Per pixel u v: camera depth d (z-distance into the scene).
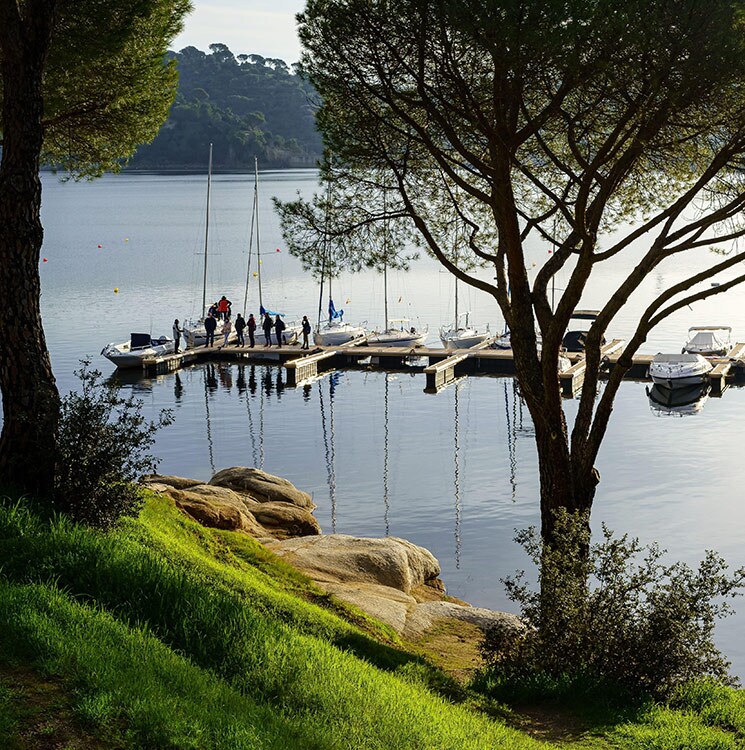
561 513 12.12
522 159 15.48
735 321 63.44
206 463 33.91
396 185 15.14
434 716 8.95
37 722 6.58
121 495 11.08
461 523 27.22
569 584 11.52
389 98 13.42
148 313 67.12
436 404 43.41
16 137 10.84
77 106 15.33
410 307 73.31
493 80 12.66
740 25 11.39
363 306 73.94
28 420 10.72
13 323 10.80
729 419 39.62
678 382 44.78
